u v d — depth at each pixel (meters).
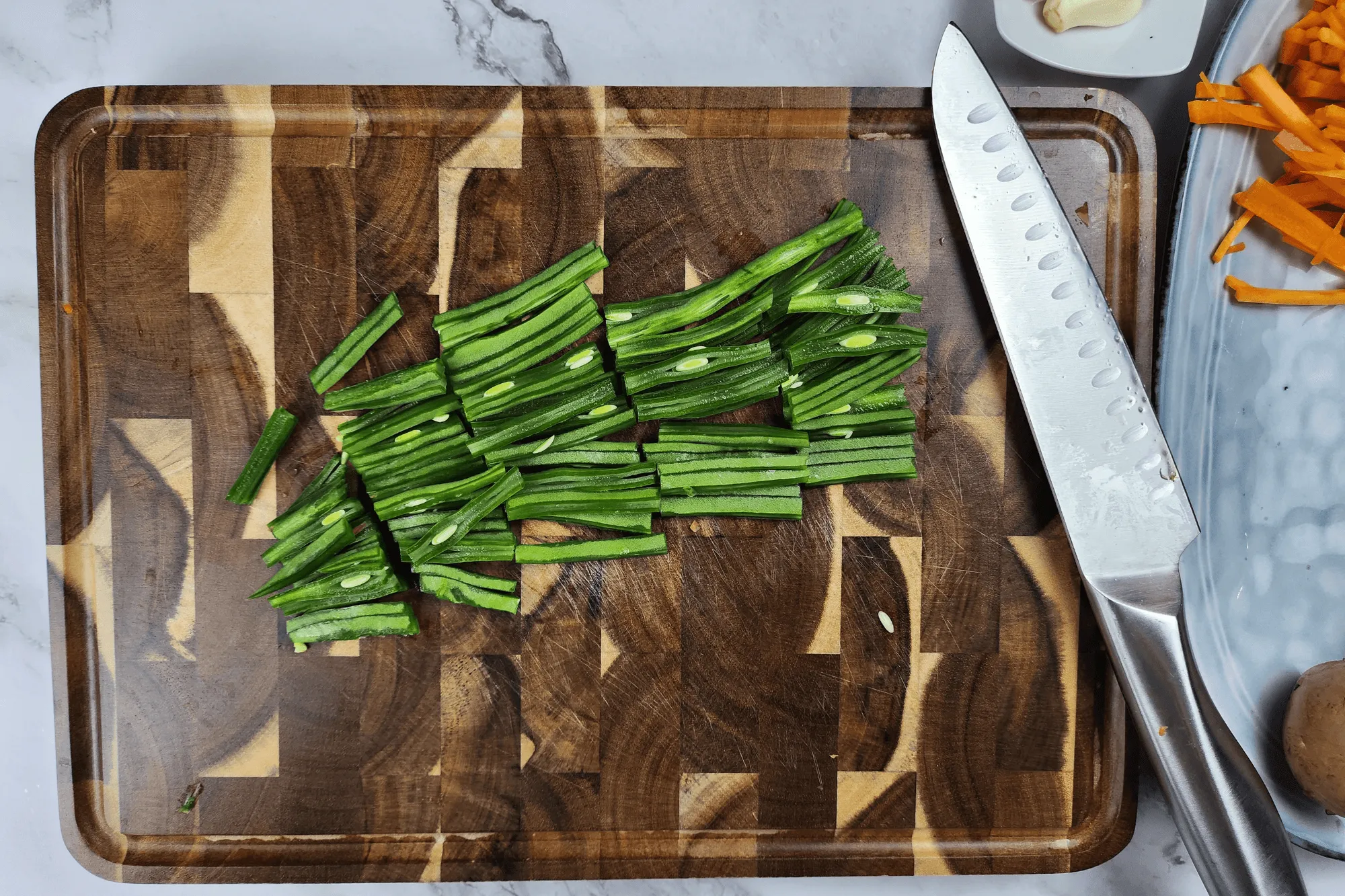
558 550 1.19
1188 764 1.11
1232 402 1.24
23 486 1.33
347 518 1.17
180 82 1.30
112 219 1.17
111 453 1.19
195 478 1.19
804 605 1.21
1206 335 1.23
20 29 1.30
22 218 1.32
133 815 1.21
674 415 1.18
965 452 1.21
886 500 1.21
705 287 1.16
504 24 1.33
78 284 1.18
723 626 1.21
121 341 1.18
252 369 1.19
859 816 1.22
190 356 1.19
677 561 1.21
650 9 1.33
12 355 1.32
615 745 1.21
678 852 1.21
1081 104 1.17
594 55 1.33
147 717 1.21
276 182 1.18
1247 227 1.24
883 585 1.21
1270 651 1.25
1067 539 1.21
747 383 1.17
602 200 1.18
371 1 1.32
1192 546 1.24
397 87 1.16
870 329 1.15
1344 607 1.25
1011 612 1.21
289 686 1.21
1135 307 1.20
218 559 1.20
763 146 1.18
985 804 1.22
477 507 1.17
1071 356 1.15
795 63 1.33
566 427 1.20
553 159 1.17
